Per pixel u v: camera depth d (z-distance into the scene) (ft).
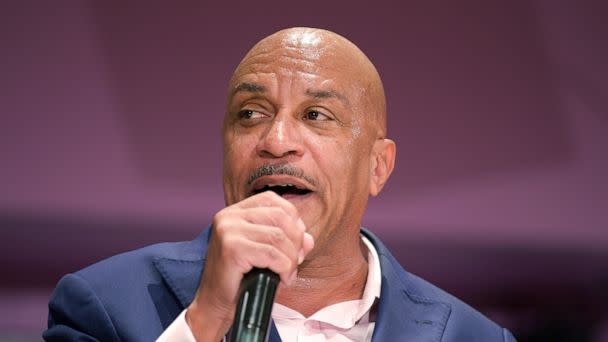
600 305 32.37
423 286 19.16
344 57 16.78
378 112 17.39
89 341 16.26
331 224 16.34
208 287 13.03
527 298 31.81
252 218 12.50
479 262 31.27
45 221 26.66
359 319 17.72
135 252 17.88
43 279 26.94
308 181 15.72
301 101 16.08
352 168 16.44
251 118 16.31
